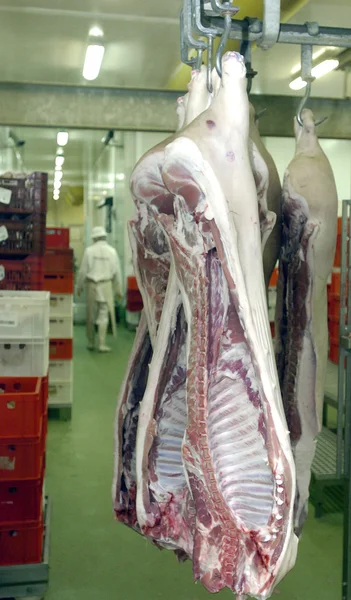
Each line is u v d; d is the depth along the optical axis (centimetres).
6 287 448
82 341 1068
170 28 457
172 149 129
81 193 1609
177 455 158
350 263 271
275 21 152
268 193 176
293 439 181
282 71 461
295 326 179
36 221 445
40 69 573
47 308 378
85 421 620
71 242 1590
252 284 132
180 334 153
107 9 418
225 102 133
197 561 142
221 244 129
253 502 141
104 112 295
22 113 291
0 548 320
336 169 851
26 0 404
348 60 383
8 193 438
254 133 174
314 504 421
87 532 399
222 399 144
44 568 322
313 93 524
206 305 138
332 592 331
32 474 316
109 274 959
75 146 1211
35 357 373
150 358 174
